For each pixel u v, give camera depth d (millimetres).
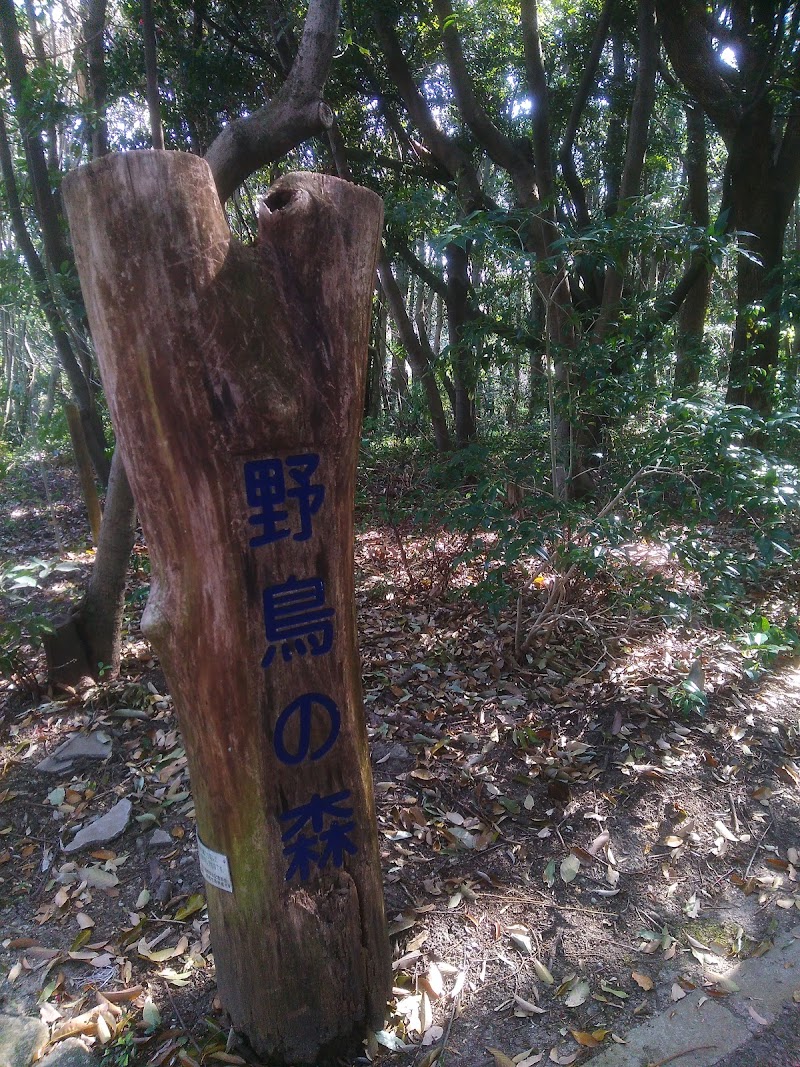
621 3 7273
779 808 2506
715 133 9695
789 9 6195
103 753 2881
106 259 1205
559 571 3271
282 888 1529
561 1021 1801
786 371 5227
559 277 3611
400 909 2119
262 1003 1615
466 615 3826
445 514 3307
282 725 1456
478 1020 1806
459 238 2676
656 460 2584
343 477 1431
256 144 3053
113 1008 1869
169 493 1314
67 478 7266
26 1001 1914
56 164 5281
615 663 3291
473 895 2168
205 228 1228
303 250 1314
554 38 8383
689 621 2771
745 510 2787
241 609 1367
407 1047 1732
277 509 1360
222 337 1256
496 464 3420
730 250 2814
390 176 7973
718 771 2654
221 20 6730
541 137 5145
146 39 3693
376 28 6230
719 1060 1688
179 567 1363
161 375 1242
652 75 5453
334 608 1469
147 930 2111
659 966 1953
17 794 2693
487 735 2867
